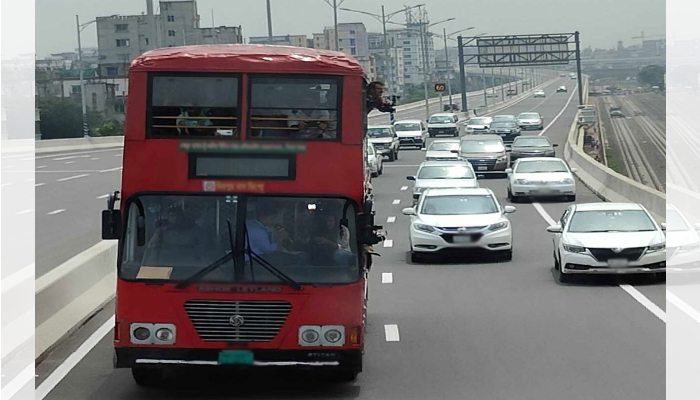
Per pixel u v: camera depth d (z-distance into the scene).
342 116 10.95
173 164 10.83
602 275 20.88
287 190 10.81
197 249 10.70
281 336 10.54
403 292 19.33
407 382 11.73
